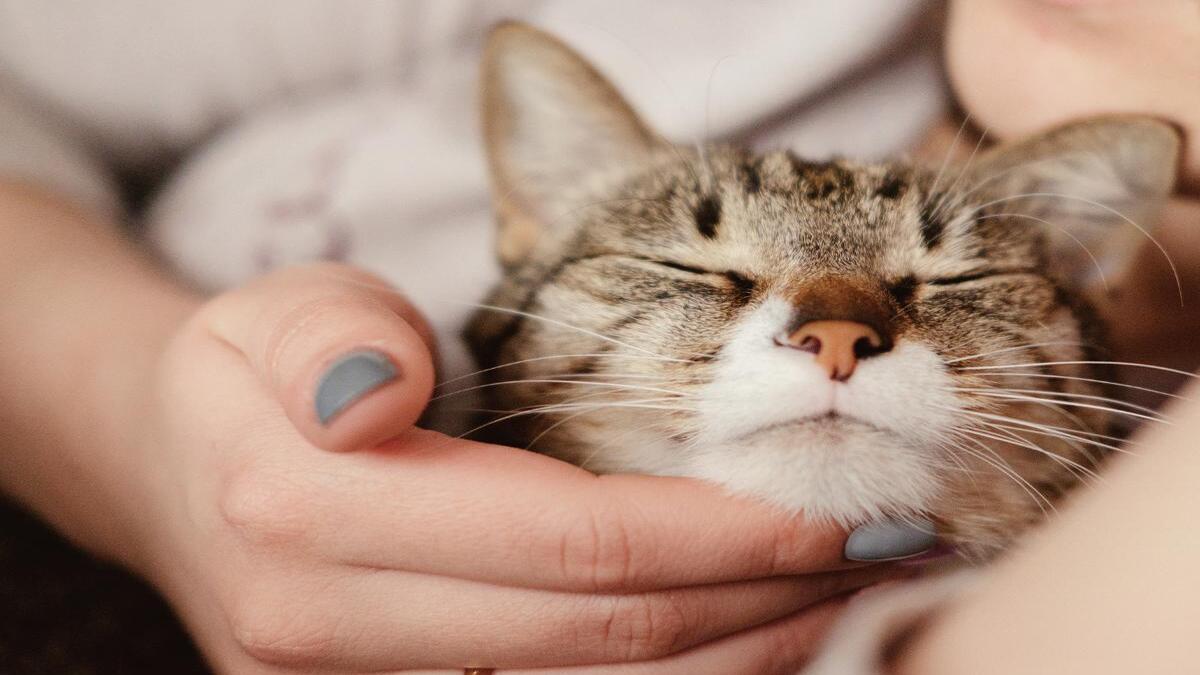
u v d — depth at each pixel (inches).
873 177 10.3
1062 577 7.2
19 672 9.5
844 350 8.7
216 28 13.0
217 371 8.7
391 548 8.2
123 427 9.7
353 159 12.7
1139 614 6.9
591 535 8.1
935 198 10.0
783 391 8.7
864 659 8.2
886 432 8.7
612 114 10.6
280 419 8.4
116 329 10.3
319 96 13.5
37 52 13.1
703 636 8.6
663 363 9.1
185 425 8.7
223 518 8.4
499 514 8.1
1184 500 7.0
